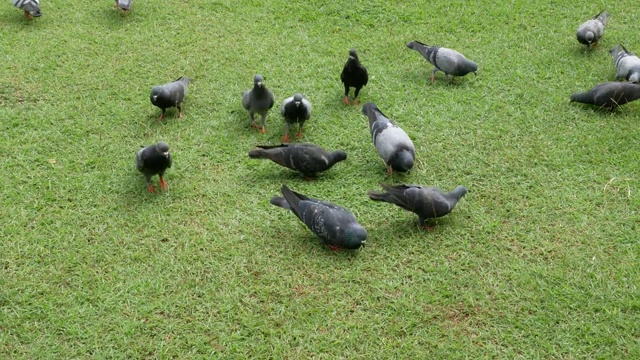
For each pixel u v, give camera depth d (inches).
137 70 185.2
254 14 203.3
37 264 146.3
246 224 152.3
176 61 188.1
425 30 197.8
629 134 167.0
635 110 173.2
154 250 148.5
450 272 145.3
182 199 156.3
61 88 179.9
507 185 158.4
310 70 185.5
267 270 145.7
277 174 161.3
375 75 184.5
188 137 168.2
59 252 147.9
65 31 196.7
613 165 161.5
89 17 201.9
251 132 169.8
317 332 138.5
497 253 147.9
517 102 176.6
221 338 137.6
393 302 141.4
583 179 158.9
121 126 170.9
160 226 151.9
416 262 146.6
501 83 181.5
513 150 165.0
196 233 151.0
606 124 169.6
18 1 195.9
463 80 183.0
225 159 164.1
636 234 149.6
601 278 143.5
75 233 150.6
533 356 135.6
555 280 143.6
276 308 141.0
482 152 164.9
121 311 140.6
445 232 150.6
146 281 144.0
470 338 137.5
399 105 176.4
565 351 135.8
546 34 195.5
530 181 159.0
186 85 173.5
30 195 156.5
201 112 174.4
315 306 141.3
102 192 157.2
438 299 141.8
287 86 181.5
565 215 153.0
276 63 187.9
